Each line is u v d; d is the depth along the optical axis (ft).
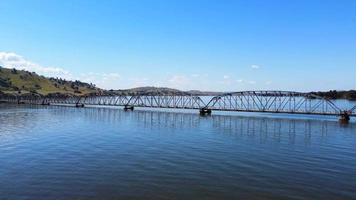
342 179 134.00
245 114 526.16
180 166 153.89
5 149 192.65
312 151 198.18
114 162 160.97
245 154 185.57
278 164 160.25
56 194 112.37
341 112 399.44
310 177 136.67
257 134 278.46
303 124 363.76
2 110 561.84
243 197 111.96
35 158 167.94
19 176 133.59
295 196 113.29
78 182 126.21
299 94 456.04
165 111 589.32
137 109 646.33
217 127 330.95
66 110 588.09
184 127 329.72
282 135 272.92
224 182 128.16
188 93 645.51
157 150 195.52
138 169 147.33
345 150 202.80
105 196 111.14
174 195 113.19
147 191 116.78
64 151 188.44
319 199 110.73
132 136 258.98
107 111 575.38
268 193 116.06
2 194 111.75
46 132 276.21
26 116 440.86
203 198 110.73
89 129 304.09
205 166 154.30
